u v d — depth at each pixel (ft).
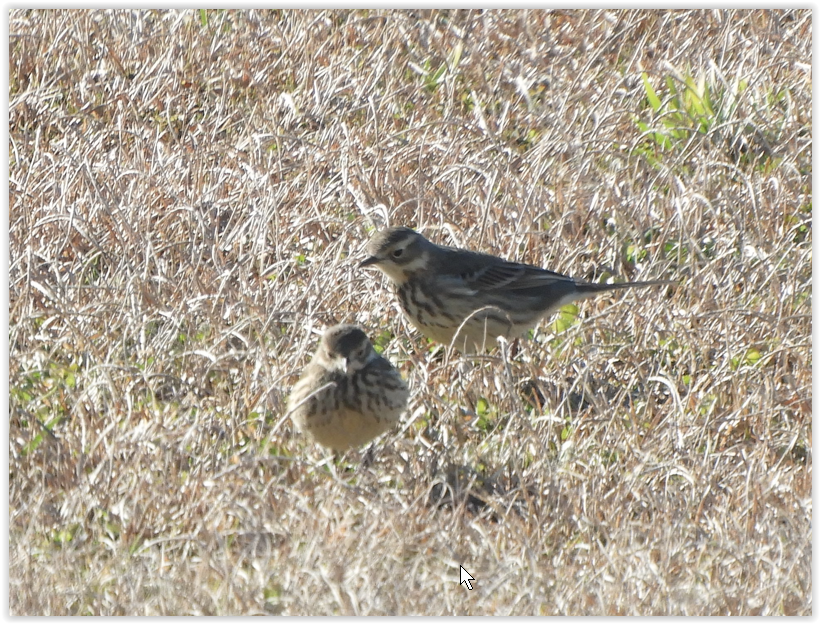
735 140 54.95
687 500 34.94
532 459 37.52
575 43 65.16
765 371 41.88
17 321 42.01
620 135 57.00
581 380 41.88
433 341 45.34
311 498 34.14
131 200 49.24
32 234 46.11
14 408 37.22
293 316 43.34
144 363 40.78
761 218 49.39
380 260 43.32
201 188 51.85
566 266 48.08
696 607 30.07
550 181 53.72
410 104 61.05
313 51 63.26
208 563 30.37
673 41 63.16
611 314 45.62
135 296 43.32
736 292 46.47
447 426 38.65
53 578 30.50
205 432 36.83
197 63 63.46
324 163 53.67
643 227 50.47
